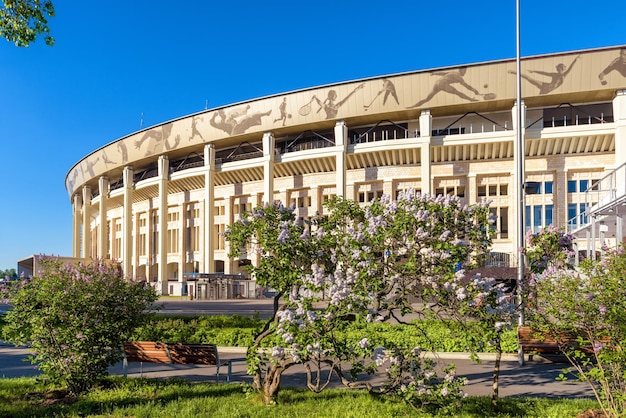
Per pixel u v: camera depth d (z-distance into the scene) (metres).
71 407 7.98
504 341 13.16
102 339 9.64
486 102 45.09
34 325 9.18
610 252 7.40
